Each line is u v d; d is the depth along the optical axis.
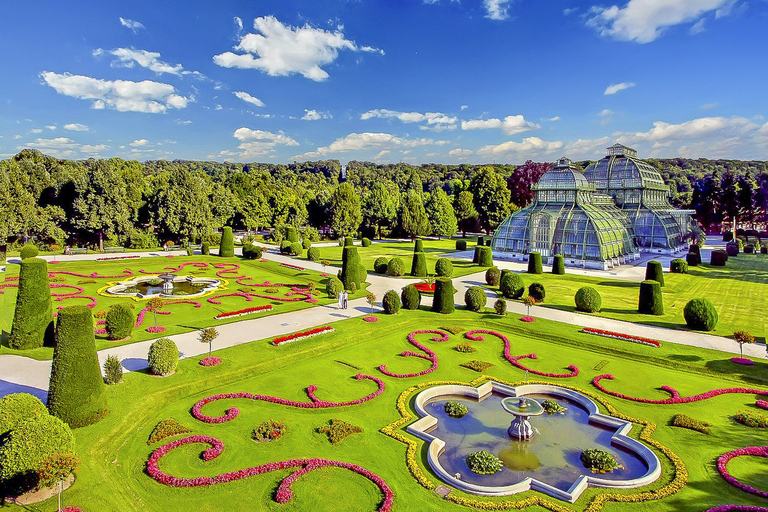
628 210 96.25
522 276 66.81
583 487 19.69
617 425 25.19
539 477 20.86
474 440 24.19
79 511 17.34
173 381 28.86
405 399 28.14
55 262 70.00
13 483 17.45
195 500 18.69
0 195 72.81
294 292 55.91
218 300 51.62
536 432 25.05
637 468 21.62
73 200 84.50
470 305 47.56
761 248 95.56
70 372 22.70
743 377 30.86
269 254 89.00
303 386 29.77
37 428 18.11
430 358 35.00
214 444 22.64
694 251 76.81
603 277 66.62
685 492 19.36
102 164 85.81
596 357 35.47
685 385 30.20
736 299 52.28
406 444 23.12
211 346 35.28
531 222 81.38
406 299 47.41
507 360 34.91
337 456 21.95
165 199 90.00
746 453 22.17
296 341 36.91
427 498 19.05
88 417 23.14
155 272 68.38
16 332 33.34
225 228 84.06
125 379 28.33
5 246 77.31
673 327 41.47
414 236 119.12
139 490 19.23
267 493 19.20
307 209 127.69
